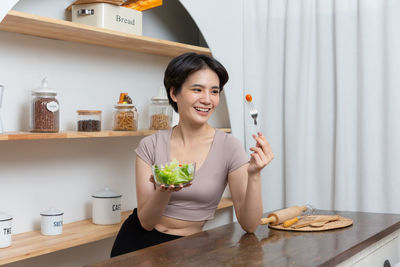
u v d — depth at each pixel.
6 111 2.10
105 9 2.18
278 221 1.66
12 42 2.11
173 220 1.84
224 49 2.98
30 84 2.19
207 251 1.33
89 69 2.46
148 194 1.84
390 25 2.62
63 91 2.33
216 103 1.85
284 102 3.01
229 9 3.04
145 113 2.82
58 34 2.16
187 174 1.53
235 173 1.82
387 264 1.64
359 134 2.73
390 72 2.62
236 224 1.77
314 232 1.57
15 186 2.15
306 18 2.89
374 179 2.67
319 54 2.87
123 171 2.71
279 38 3.04
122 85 2.66
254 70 3.13
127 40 2.33
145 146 1.93
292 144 2.93
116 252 1.89
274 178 3.05
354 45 2.76
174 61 1.82
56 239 2.06
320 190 2.88
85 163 2.48
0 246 1.90
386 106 2.64
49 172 2.30
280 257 1.25
